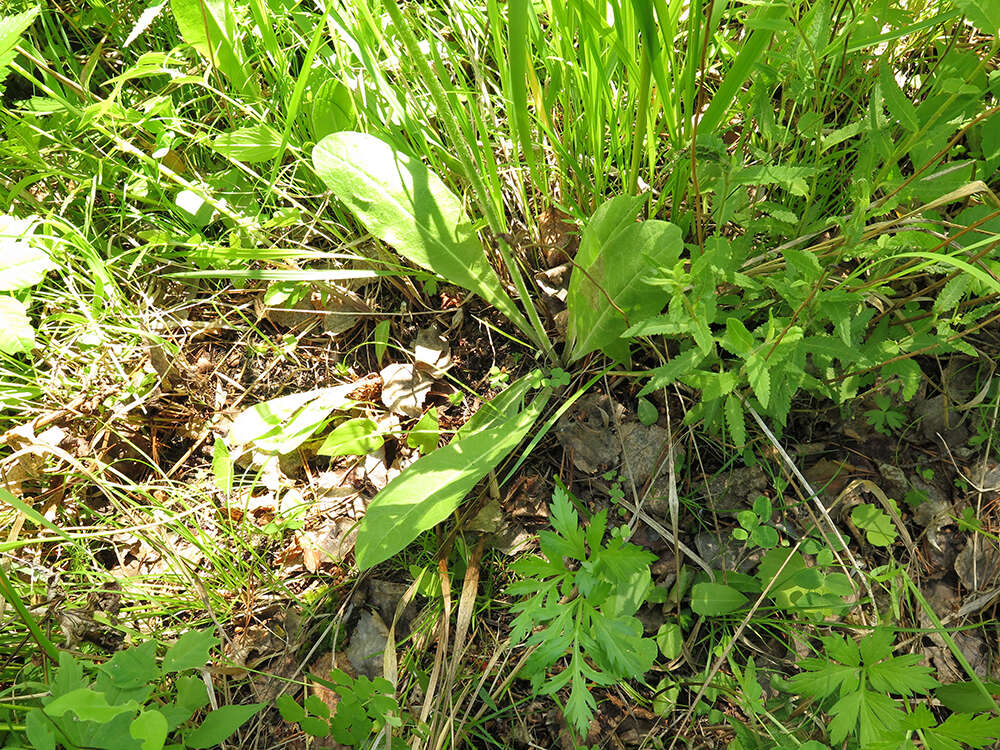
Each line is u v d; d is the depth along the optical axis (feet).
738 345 1.02
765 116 1.18
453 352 1.55
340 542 1.41
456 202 1.37
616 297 1.26
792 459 1.36
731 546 1.32
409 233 1.36
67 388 1.54
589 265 1.29
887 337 1.28
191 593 1.39
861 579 1.26
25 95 1.76
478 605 1.32
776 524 1.31
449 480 1.25
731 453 1.36
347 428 1.45
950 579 1.26
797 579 1.22
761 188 1.35
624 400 1.43
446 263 1.39
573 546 1.09
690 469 1.37
